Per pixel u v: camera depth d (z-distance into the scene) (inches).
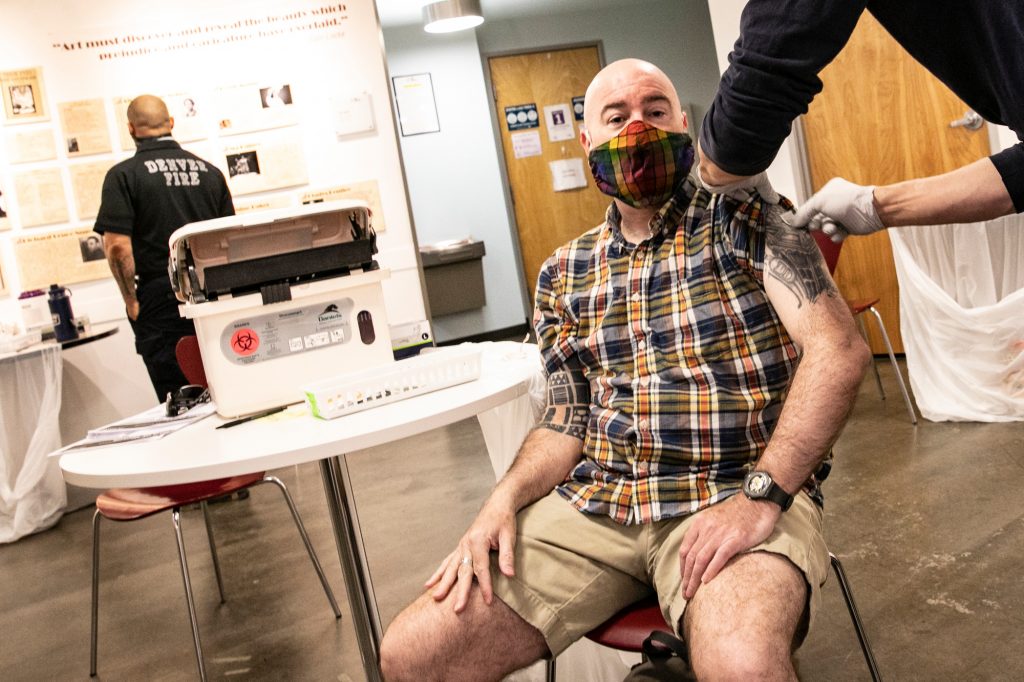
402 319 199.6
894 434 129.9
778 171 184.4
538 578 52.6
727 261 53.2
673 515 52.1
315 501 153.2
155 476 52.2
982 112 48.3
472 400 56.9
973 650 73.0
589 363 59.2
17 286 182.2
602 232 59.8
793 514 50.4
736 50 42.3
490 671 52.0
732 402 52.4
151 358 161.2
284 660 94.7
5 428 159.2
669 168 53.8
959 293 126.0
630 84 55.7
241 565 127.1
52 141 183.0
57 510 163.9
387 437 52.9
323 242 67.8
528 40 307.1
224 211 166.9
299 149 192.9
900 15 45.9
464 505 136.9
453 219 300.5
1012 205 44.8
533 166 307.7
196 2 187.9
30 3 181.0
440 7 242.7
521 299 309.6
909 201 46.0
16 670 102.4
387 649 51.7
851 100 167.0
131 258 158.4
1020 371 120.9
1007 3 40.5
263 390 66.0
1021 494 99.8
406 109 293.3
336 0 192.1
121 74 185.8
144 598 120.0
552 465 58.1
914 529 97.3
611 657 72.0
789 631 44.3
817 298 49.2
